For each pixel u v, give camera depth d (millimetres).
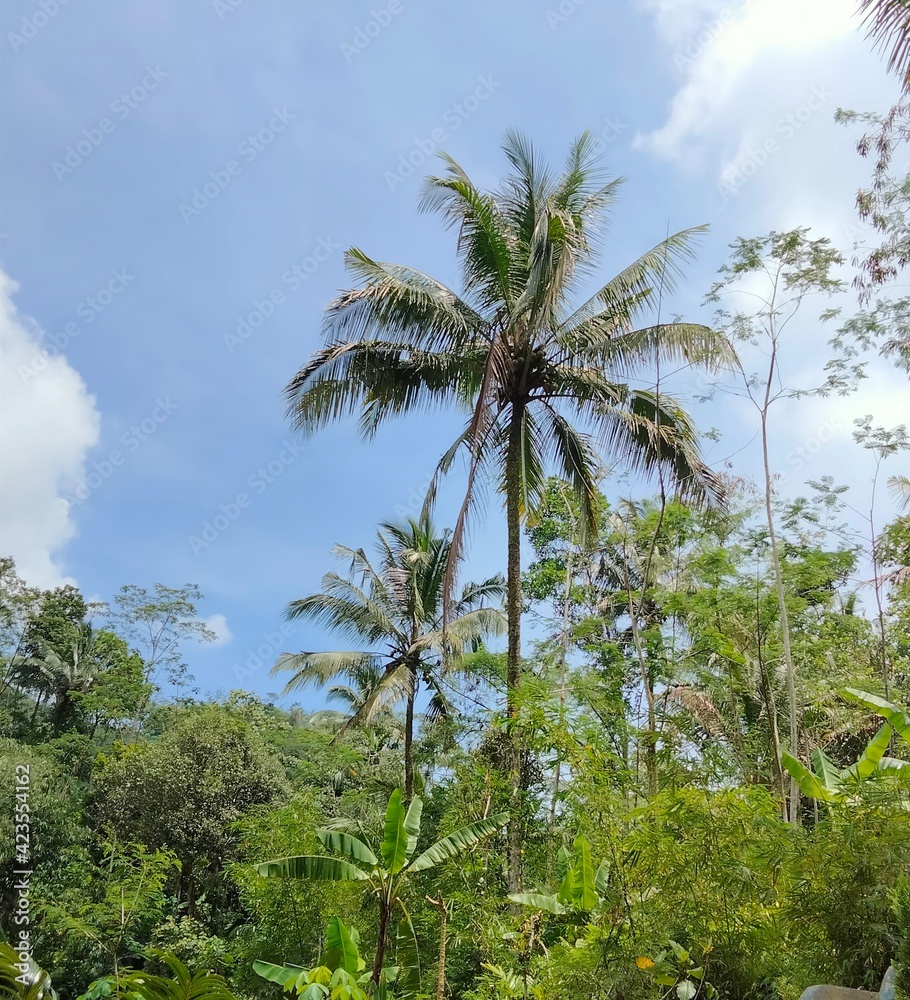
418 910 10773
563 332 12914
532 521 14516
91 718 33594
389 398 13172
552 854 9445
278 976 6977
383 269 12578
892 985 3844
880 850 4730
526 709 7508
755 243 11445
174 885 19719
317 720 34969
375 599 18922
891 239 9766
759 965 5238
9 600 31172
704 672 13875
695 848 5336
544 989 6215
